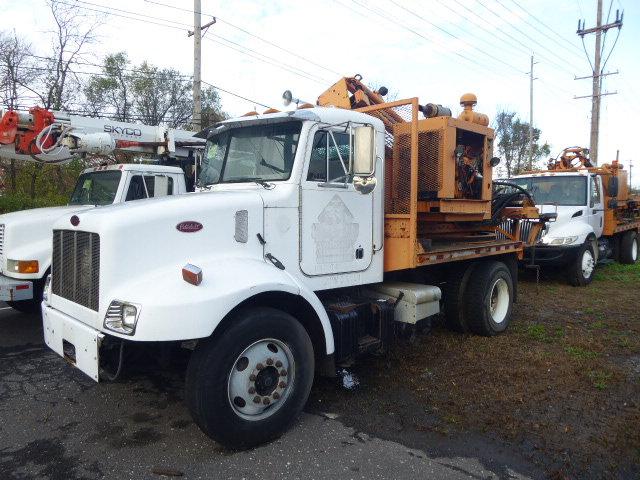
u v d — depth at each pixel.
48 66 20.62
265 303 3.96
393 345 5.88
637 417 4.01
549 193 11.23
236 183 4.54
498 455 3.44
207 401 3.33
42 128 8.23
